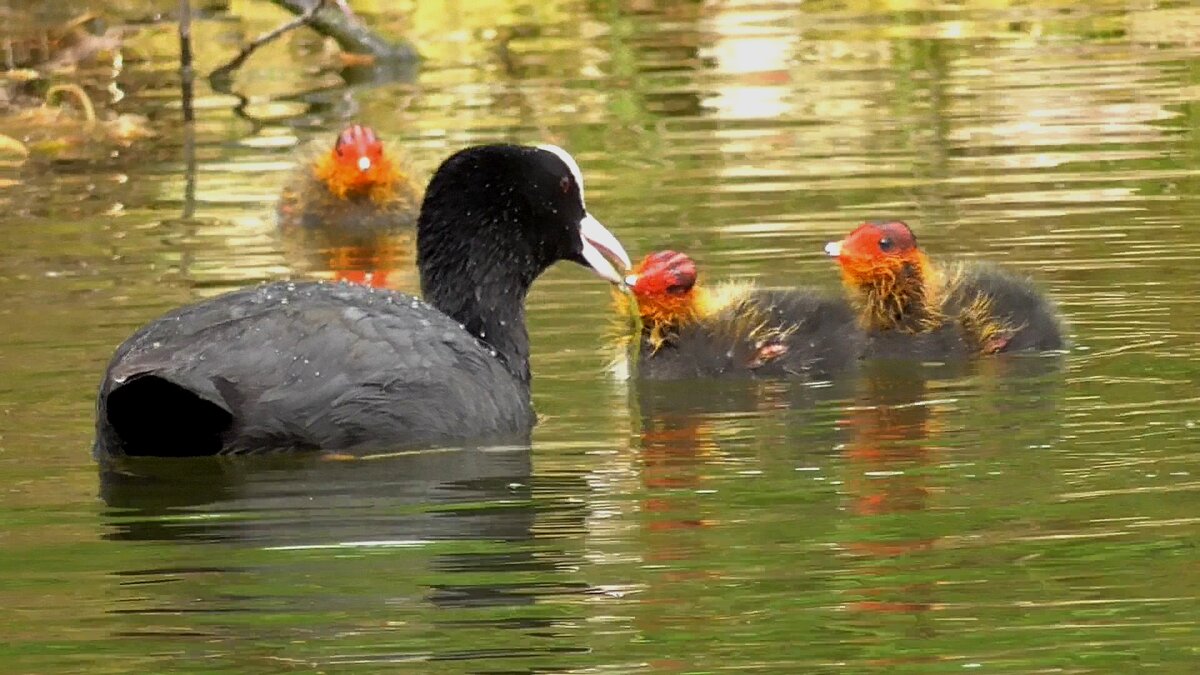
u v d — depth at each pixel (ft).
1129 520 31.14
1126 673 25.34
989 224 55.01
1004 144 66.95
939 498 32.89
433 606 28.48
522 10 102.83
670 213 58.29
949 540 30.63
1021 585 28.58
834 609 27.94
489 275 41.37
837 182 61.93
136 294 50.90
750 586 28.89
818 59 86.79
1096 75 79.77
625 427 38.86
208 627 27.81
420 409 36.47
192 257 56.29
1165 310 45.68
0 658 26.89
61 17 97.40
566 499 33.58
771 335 44.37
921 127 70.79
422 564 30.32
